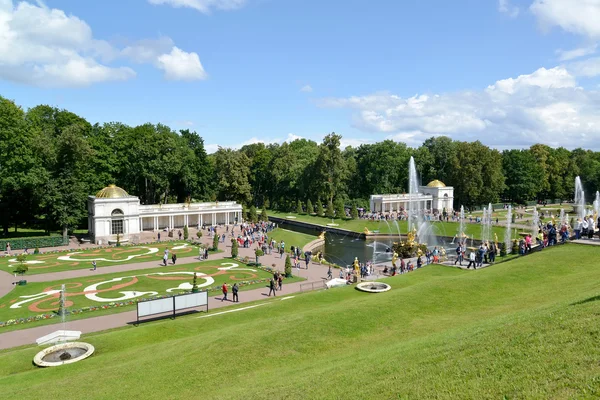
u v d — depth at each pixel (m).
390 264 75.69
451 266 60.38
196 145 180.75
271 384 21.70
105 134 134.25
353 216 141.88
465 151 157.25
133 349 32.53
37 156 107.00
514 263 47.84
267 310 41.78
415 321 32.91
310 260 81.50
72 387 24.28
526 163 174.12
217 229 123.56
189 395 22.53
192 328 37.84
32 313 47.41
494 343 19.98
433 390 16.36
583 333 18.31
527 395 14.39
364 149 193.88
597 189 195.00
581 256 46.62
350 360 24.05
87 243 100.00
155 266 73.50
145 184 142.25
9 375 28.31
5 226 103.19
